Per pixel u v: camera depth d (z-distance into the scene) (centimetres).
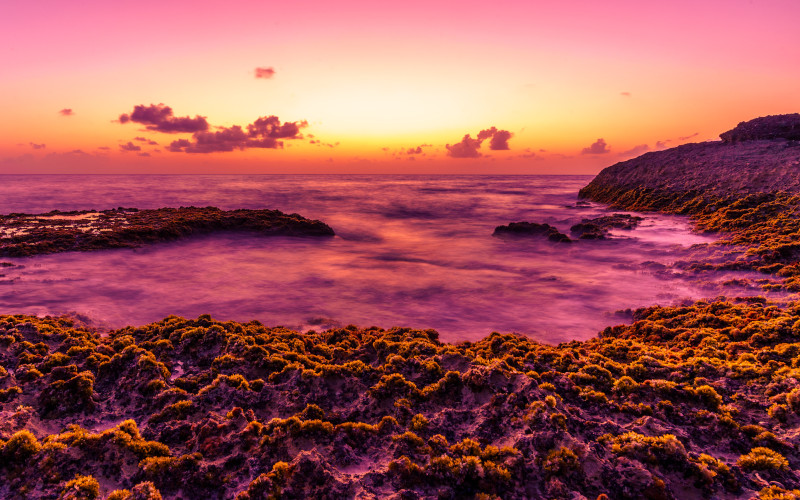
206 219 6138
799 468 960
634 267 4291
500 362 1418
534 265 4712
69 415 1197
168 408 1203
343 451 999
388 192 14675
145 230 5238
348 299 3528
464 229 7281
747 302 2634
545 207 10138
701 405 1265
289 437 1024
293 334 2156
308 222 6525
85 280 3762
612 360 1711
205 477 894
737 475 921
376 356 1820
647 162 10462
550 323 2948
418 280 4119
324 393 1366
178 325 2066
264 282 3969
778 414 1159
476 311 3228
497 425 1111
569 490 870
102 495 838
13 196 11862
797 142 8350
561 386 1402
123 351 1554
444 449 1009
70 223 5884
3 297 3212
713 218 6069
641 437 1005
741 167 7900
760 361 1571
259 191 14625
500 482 882
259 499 835
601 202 10050
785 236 4191
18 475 859
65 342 1755
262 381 1407
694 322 2308
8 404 1180
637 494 862
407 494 845
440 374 1473
